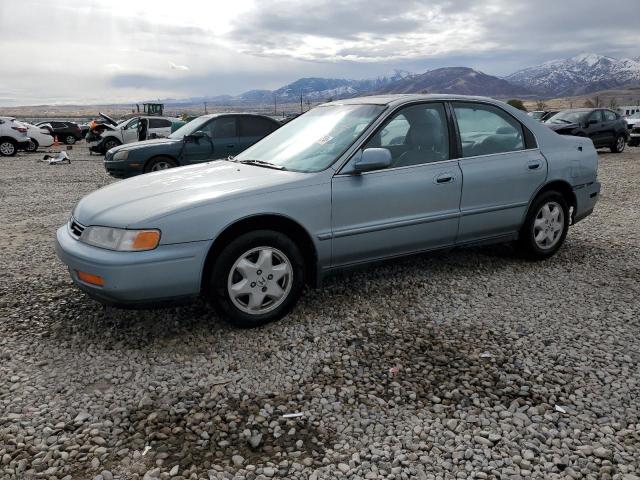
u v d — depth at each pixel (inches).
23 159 791.7
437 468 91.0
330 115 179.2
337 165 152.7
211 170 165.6
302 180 146.9
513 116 192.9
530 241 195.6
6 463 91.8
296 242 152.0
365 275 187.0
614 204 332.8
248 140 429.7
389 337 140.6
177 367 125.3
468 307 160.2
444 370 123.5
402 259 169.5
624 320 150.5
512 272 191.2
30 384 117.8
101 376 121.4
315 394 113.7
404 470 90.4
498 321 150.3
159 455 94.2
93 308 160.2
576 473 89.6
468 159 176.1
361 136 157.8
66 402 110.9
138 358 129.6
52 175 549.0
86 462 92.4
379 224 157.9
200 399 112.2
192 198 136.0
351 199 152.2
